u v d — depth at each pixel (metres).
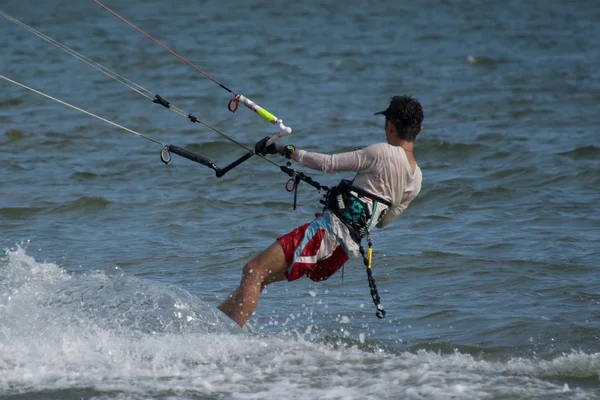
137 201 41.94
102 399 18.84
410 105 22.45
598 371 20.69
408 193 22.97
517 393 19.09
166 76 92.88
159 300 25.02
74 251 33.28
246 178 47.09
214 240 35.12
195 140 58.81
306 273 23.31
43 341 22.22
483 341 23.73
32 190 43.97
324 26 147.62
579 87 82.75
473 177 46.81
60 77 89.94
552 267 30.34
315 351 22.17
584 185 44.00
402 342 23.84
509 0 197.00
